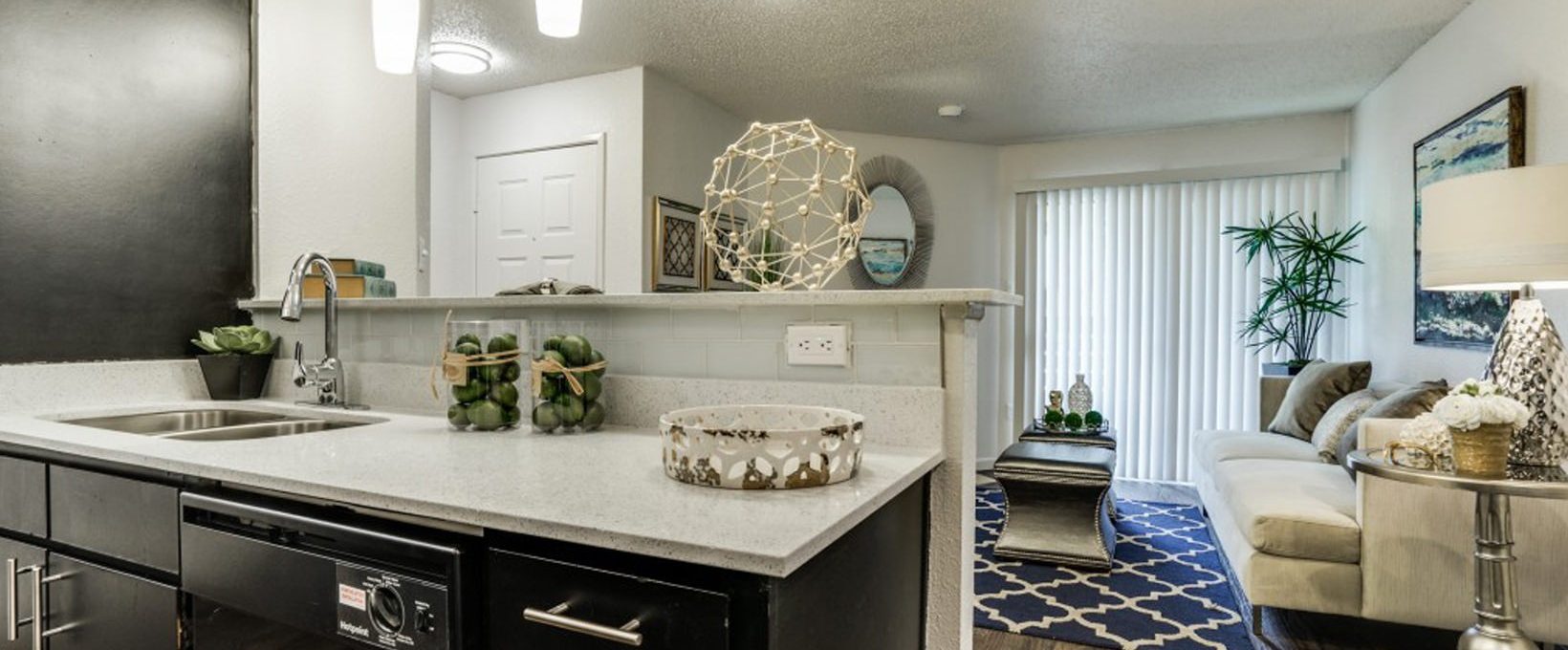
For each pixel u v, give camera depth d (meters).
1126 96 4.08
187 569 1.09
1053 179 4.98
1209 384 4.68
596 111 3.62
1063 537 3.02
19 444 1.35
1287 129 4.50
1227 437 3.66
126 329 1.89
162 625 1.12
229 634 1.06
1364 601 2.07
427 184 2.44
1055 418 3.90
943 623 1.20
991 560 3.08
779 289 1.37
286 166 2.19
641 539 0.74
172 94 1.98
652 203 3.59
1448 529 1.98
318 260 1.73
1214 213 4.66
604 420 1.46
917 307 1.23
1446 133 3.06
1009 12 3.04
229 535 1.04
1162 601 2.63
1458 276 1.83
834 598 0.84
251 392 1.98
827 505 0.86
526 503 0.86
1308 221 4.44
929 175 5.02
